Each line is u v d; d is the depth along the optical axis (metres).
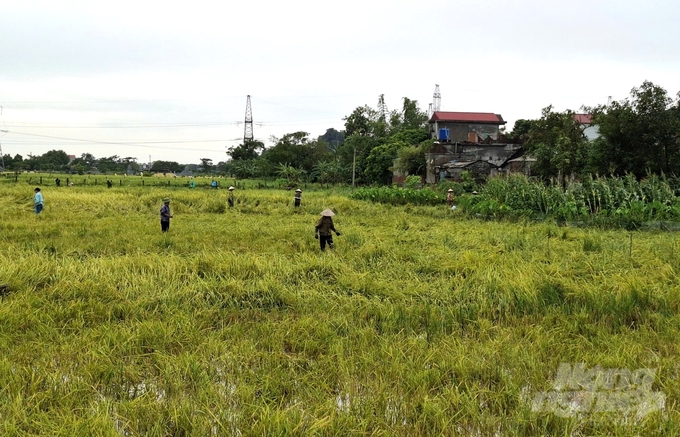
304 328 6.53
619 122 25.16
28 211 21.59
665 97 24.48
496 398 4.68
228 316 7.20
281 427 4.11
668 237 14.09
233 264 9.38
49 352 5.66
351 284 8.55
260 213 24.02
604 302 7.23
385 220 19.11
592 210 20.64
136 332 6.25
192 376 5.12
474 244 12.61
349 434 4.14
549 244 12.07
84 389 4.82
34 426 4.18
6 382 4.87
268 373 5.22
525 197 22.09
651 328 6.55
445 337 6.35
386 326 6.61
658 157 24.69
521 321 6.96
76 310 7.03
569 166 30.12
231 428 4.22
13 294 7.59
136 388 4.96
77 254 11.28
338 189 48.69
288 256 11.28
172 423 4.33
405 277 9.31
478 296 7.79
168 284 8.34
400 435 4.17
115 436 3.96
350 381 5.04
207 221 19.69
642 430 4.11
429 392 4.84
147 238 13.50
